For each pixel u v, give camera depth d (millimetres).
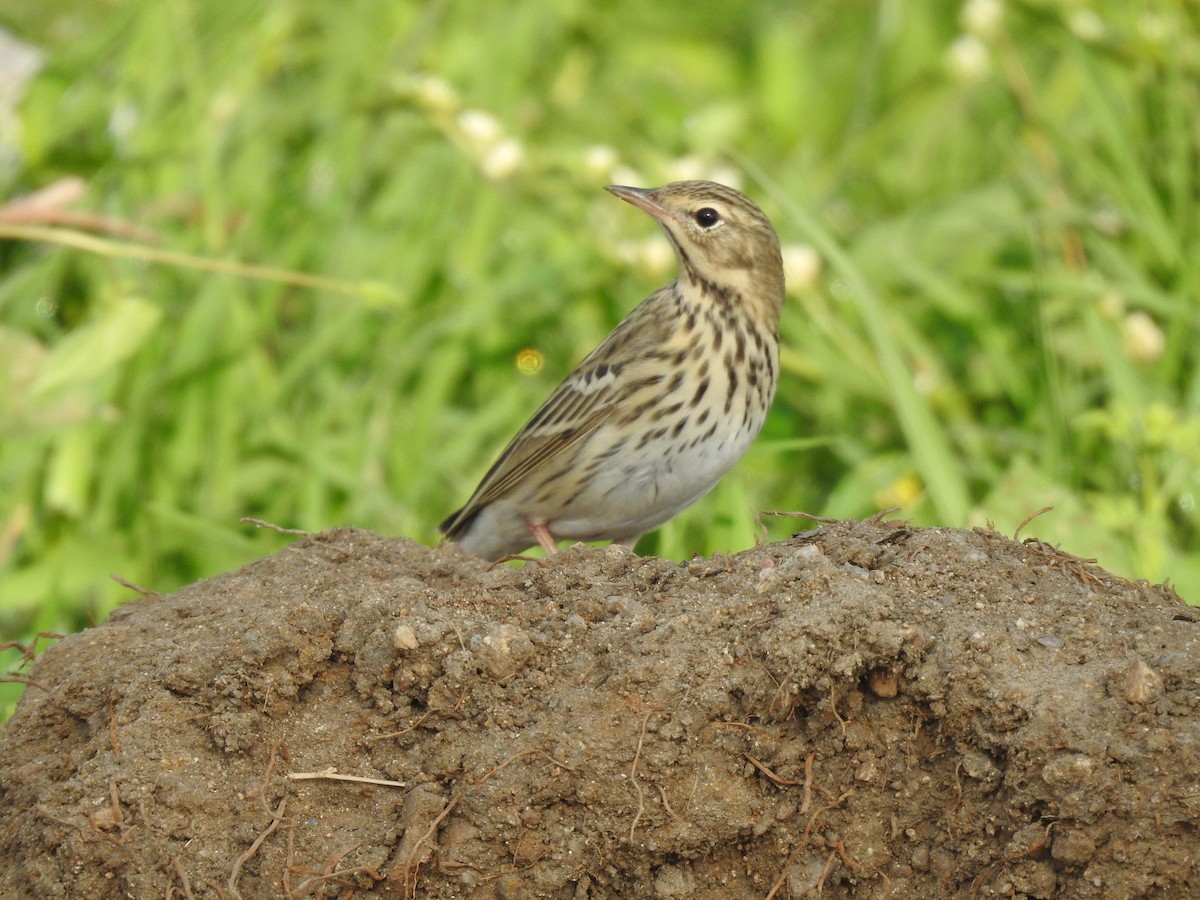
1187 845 6266
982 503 11086
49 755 7039
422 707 6992
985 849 6570
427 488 12109
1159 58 14430
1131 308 13211
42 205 11703
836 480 12320
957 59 15438
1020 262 13898
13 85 15742
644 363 9875
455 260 13766
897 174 15562
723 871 6805
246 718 6941
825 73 17547
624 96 16594
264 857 6715
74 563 11305
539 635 7047
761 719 6773
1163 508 10859
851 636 6742
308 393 12844
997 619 6945
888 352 10719
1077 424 11461
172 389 12484
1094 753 6348
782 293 10203
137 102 15125
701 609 7031
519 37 16031
